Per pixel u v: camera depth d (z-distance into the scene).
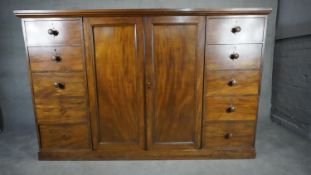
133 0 1.98
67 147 1.54
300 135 1.90
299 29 1.80
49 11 1.30
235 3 2.02
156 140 1.53
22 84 2.09
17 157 1.61
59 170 1.44
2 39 1.99
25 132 2.08
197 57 1.39
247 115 1.48
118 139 1.53
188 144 1.53
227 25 1.35
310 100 1.77
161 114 1.49
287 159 1.53
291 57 1.95
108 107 1.48
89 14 1.33
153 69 1.41
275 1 2.04
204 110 1.47
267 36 2.10
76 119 1.50
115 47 1.39
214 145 1.54
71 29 1.36
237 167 1.45
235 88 1.44
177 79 1.43
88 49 1.39
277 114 2.19
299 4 1.79
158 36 1.37
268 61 2.15
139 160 1.55
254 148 1.54
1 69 2.05
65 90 1.45
